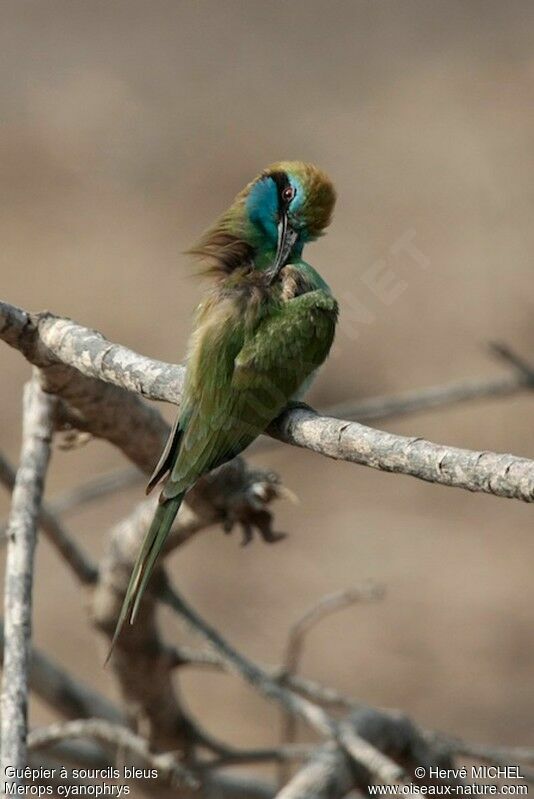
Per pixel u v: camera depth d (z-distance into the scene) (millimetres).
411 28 26906
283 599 15367
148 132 24141
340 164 22109
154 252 21141
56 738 7020
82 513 16344
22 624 5633
